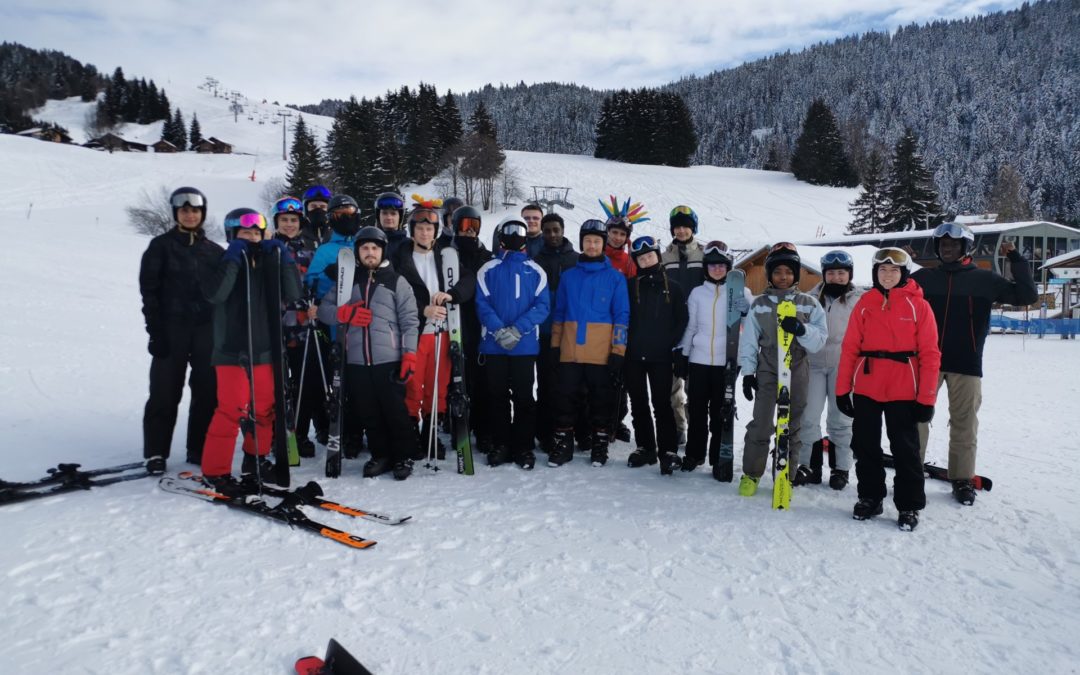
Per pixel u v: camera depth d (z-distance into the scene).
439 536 3.20
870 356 3.66
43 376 6.98
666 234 47.03
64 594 2.49
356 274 4.25
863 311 3.74
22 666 2.04
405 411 4.26
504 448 4.71
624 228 5.36
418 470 4.46
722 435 4.37
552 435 5.04
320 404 4.94
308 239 5.18
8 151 60.94
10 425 5.09
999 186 65.00
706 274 4.57
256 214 3.91
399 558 2.93
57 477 3.74
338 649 2.03
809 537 3.33
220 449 3.88
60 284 15.37
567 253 5.25
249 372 3.72
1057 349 15.67
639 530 3.37
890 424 3.58
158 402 4.12
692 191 60.19
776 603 2.61
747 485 4.02
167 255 4.16
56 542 2.96
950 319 4.05
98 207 45.78
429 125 72.31
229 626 2.30
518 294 4.57
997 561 3.07
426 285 4.68
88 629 2.26
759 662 2.20
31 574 2.64
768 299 4.12
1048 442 5.88
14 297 12.95
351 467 4.53
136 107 121.44
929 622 2.48
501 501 3.78
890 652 2.27
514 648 2.24
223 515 3.37
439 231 5.21
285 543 3.04
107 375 7.36
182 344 4.20
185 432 5.41
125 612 2.38
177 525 3.21
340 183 55.38
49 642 2.17
